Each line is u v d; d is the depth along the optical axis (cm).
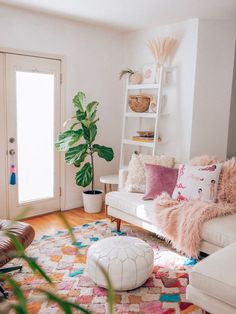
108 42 429
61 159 405
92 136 391
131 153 459
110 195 335
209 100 369
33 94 367
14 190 368
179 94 381
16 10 337
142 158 352
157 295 225
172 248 300
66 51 387
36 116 374
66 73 391
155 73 395
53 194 405
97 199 405
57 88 386
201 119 371
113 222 369
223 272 174
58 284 236
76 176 394
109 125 453
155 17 360
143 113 403
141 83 414
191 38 363
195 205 267
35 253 287
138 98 400
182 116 380
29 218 382
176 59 381
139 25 397
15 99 353
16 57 345
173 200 291
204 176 287
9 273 249
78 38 395
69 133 376
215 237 238
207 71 363
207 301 177
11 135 356
